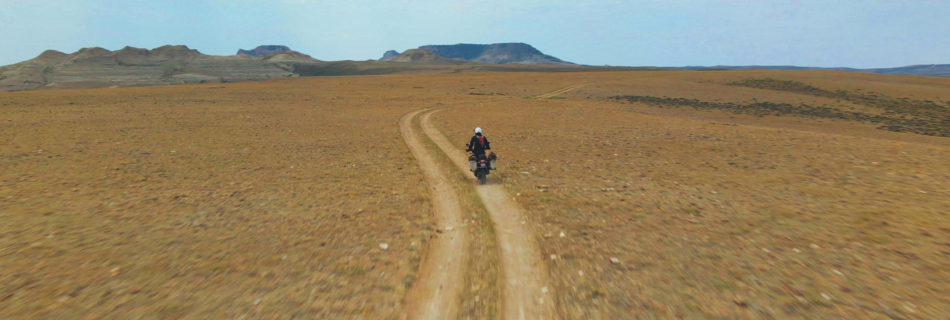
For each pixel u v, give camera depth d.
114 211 8.32
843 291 4.86
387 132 22.97
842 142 15.64
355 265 5.89
